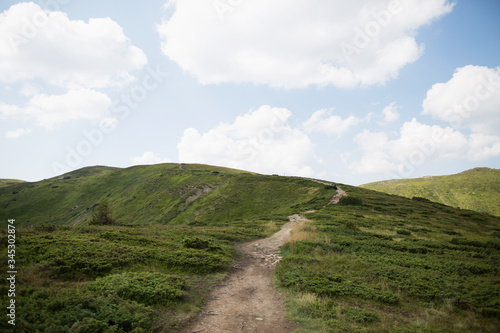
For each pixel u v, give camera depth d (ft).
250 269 54.49
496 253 73.72
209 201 271.90
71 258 43.55
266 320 31.71
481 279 47.47
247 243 81.35
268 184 297.53
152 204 295.07
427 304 37.06
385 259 57.31
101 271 41.86
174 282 38.99
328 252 61.82
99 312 27.89
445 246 79.41
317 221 118.42
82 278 39.22
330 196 215.31
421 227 121.80
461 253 71.77
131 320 27.30
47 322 24.40
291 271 47.65
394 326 29.07
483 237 112.06
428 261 58.23
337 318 30.71
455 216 179.42
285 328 29.48
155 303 33.04
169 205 283.79
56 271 39.04
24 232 62.90
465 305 36.37
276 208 229.04
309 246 65.92
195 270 48.44
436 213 181.06
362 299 37.04
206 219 233.55
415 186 607.37
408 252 68.08
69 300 29.14
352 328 28.30
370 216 144.15
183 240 66.85
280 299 38.22
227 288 42.98
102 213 105.81
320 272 46.75
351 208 167.73
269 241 83.87
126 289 34.35
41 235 59.06
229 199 266.98
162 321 28.91
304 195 247.91
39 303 28.14
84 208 337.93
